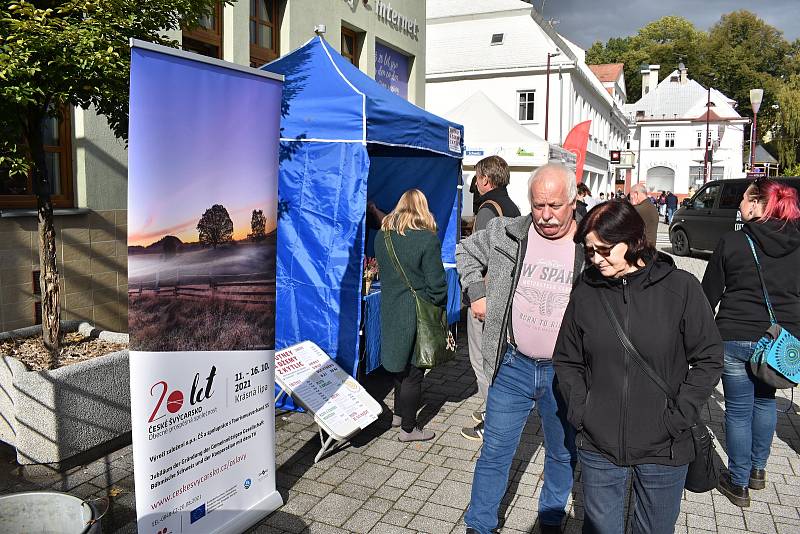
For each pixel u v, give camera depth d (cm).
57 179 584
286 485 389
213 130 287
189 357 287
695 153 5528
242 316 315
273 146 321
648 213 740
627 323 239
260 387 333
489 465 325
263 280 325
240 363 318
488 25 3111
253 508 337
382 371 631
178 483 287
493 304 321
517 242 315
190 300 285
